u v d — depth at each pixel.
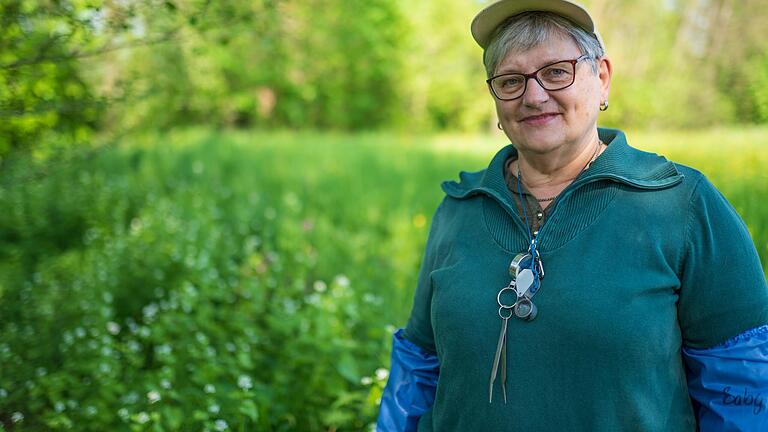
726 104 9.83
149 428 2.83
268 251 6.26
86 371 3.45
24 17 3.32
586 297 1.51
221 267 5.50
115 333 4.02
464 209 1.79
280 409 3.22
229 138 14.09
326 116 26.31
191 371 3.40
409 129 25.95
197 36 3.88
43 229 5.85
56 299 4.18
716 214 1.53
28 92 3.75
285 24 4.93
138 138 10.23
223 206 8.11
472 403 1.63
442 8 25.89
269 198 8.40
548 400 1.54
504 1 1.64
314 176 9.68
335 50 23.27
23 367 3.37
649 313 1.50
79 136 5.30
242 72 21.09
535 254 1.59
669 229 1.53
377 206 7.82
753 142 7.00
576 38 1.62
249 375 3.45
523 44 1.62
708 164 5.89
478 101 24.91
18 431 2.96
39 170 4.17
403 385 1.87
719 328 1.52
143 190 8.03
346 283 4.25
